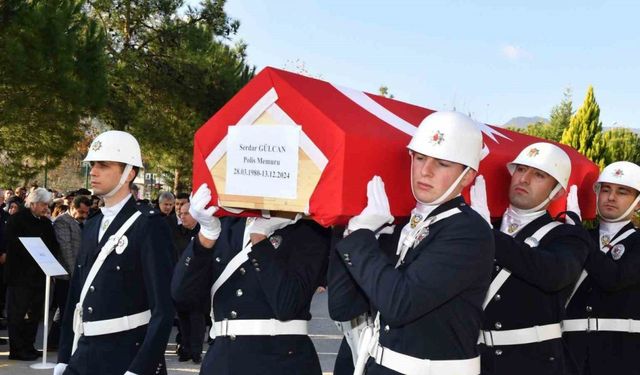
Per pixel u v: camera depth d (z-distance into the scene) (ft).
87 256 12.67
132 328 12.25
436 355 8.55
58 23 47.78
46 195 27.02
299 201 8.94
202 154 10.02
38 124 51.06
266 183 9.23
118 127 64.44
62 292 27.22
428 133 8.79
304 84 9.55
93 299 12.30
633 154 99.60
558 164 12.07
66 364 12.97
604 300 15.37
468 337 8.66
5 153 55.42
